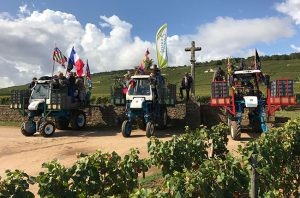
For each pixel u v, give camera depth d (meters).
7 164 9.34
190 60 17.17
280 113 18.56
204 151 6.52
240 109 12.41
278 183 5.65
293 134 6.43
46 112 14.76
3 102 26.84
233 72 12.78
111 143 12.01
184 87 17.31
